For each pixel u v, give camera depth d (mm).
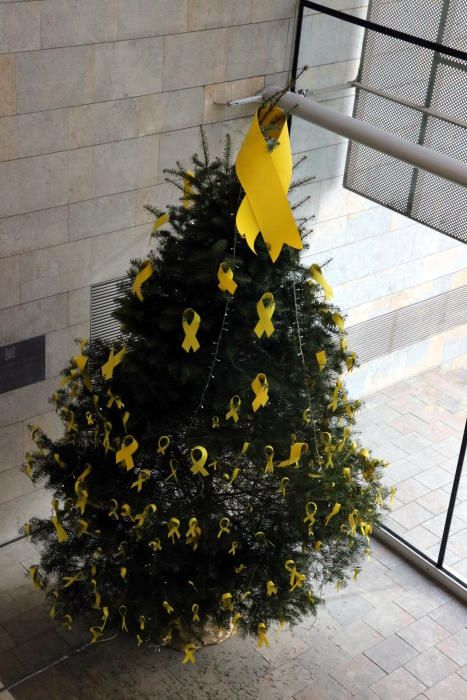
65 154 7676
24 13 6996
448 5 7371
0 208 7551
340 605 8477
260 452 6574
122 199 8164
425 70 7660
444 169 7406
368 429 8789
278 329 6488
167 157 8258
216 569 7035
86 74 7484
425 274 7863
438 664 8008
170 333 6379
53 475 7090
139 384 6527
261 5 8141
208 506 6855
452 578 8711
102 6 7320
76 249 8102
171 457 6801
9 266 7812
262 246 6238
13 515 8836
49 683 7598
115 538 6949
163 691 7598
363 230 8242
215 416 6512
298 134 8547
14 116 7297
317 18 8266
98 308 8500
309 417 6680
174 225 6465
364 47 8023
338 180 8336
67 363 8492
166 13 7645
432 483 8539
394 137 7738
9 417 8398
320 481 6895
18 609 8195
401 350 8281
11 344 8109
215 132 8461
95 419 6871
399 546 9000
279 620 7137
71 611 7340
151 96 7902
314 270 6473
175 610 7066
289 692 7656
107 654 7855
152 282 6383
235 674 7766
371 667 7926
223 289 5961
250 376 6332
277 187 6137
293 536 7078
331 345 6750
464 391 7949
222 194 6312
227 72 8242
